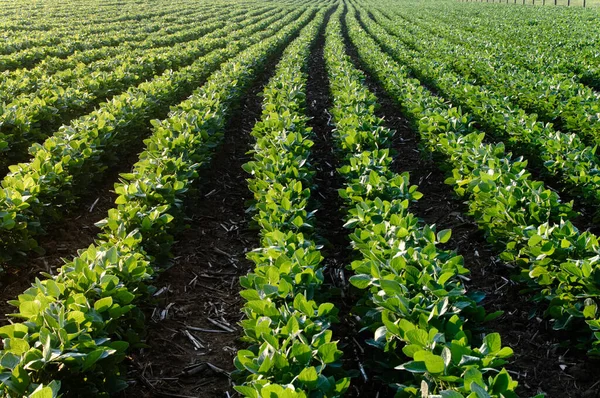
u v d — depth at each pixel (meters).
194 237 7.74
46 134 10.54
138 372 5.07
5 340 4.21
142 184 6.68
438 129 9.88
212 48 23.58
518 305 6.12
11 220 6.03
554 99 12.18
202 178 9.25
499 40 25.67
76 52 19.38
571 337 5.44
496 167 7.67
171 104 13.19
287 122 9.74
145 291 5.35
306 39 24.70
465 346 3.69
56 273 6.73
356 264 5.11
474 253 7.33
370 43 23.20
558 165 8.59
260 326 4.01
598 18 35.25
